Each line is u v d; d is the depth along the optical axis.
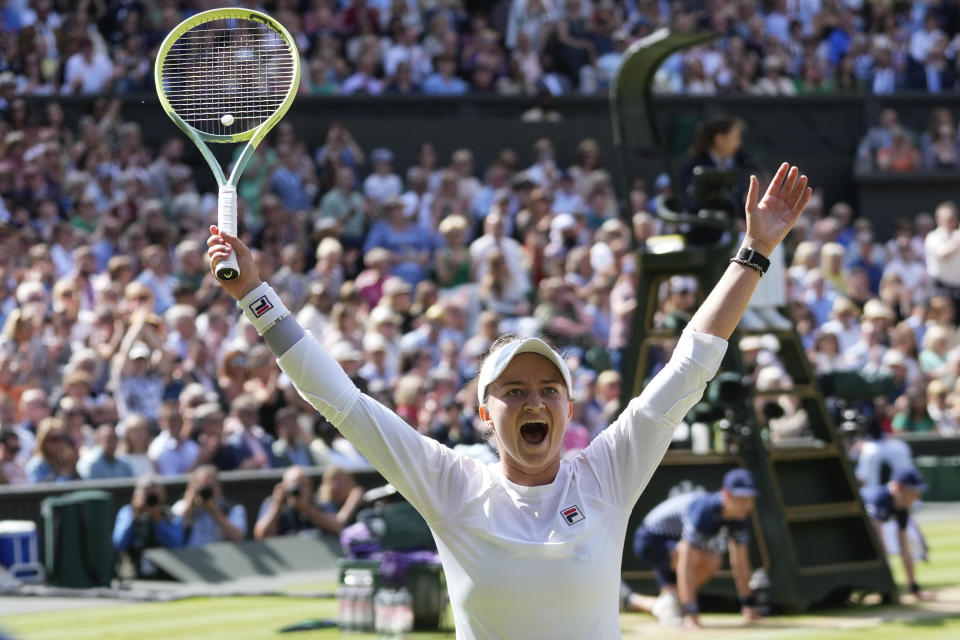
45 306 27.69
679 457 19.83
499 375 6.72
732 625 18.31
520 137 40.34
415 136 39.44
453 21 42.19
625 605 19.39
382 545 18.06
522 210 37.09
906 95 44.50
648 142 20.39
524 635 6.61
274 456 25.31
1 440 22.98
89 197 32.19
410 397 25.05
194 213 33.69
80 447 24.06
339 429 6.78
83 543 21.95
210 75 8.45
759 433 19.36
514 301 33.28
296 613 19.75
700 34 18.78
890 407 31.88
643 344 20.17
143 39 36.88
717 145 19.98
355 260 34.69
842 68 44.19
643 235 35.97
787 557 19.08
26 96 34.81
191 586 22.06
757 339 30.16
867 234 40.09
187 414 24.91
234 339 28.70
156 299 29.59
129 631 18.31
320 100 38.59
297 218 34.22
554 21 41.91
